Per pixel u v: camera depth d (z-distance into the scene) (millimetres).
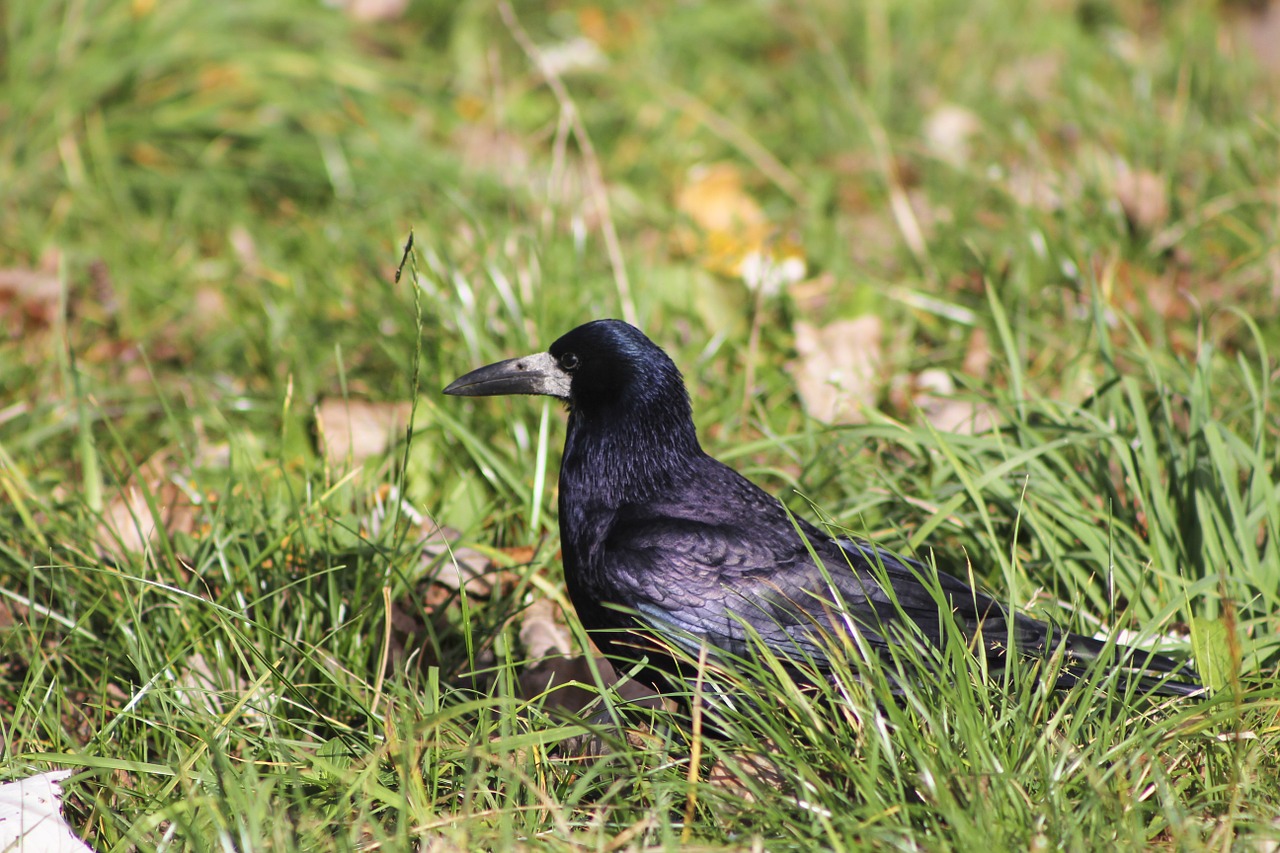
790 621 7238
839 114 14500
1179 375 9367
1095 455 8445
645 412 7633
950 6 16719
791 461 9664
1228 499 7719
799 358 10805
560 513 7891
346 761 6430
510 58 16000
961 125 14453
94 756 6406
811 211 13195
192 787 6148
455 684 7617
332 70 14578
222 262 12266
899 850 5652
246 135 13805
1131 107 13891
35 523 8367
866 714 6180
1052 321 11070
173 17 14258
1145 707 6895
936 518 7770
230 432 9422
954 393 10039
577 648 8031
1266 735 6371
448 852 5559
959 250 12062
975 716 6070
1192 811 5992
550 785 6426
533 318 10359
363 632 7617
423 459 9359
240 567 7688
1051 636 7047
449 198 12484
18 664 7688
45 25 13797
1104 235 11656
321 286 11703
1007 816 5754
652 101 14805
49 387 10523
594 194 12625
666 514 7578
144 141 13617
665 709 7375
